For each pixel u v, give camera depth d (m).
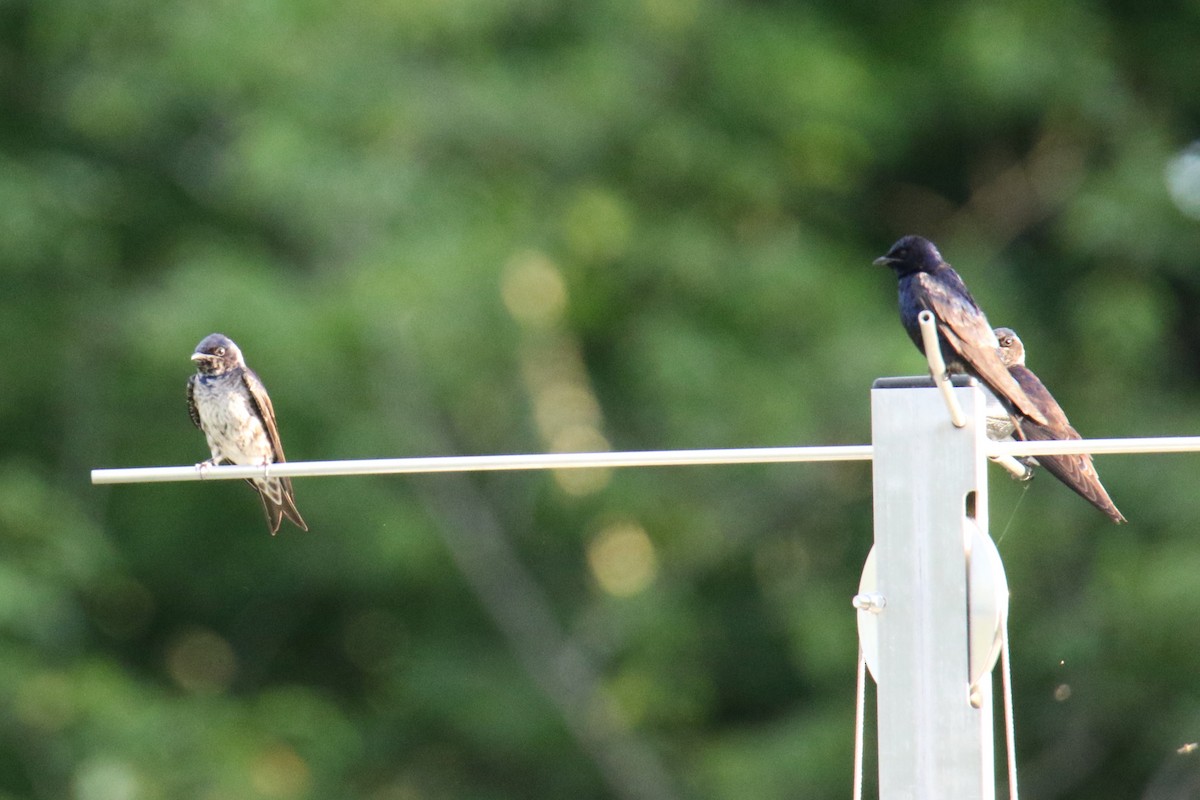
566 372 17.83
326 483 16.75
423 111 16.20
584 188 16.97
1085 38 18.14
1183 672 16.42
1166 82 19.05
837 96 17.08
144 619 18.88
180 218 18.05
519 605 17.27
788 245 17.41
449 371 16.50
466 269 15.85
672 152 17.00
